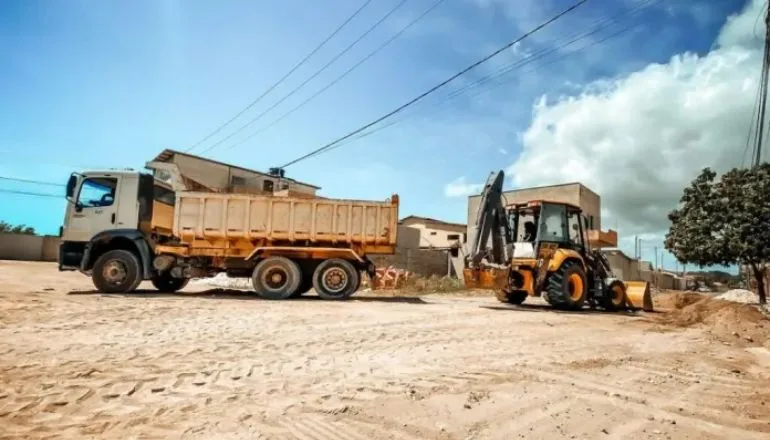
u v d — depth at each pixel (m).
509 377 4.50
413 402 3.62
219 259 12.21
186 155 31.64
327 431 2.99
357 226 12.30
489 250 12.18
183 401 3.51
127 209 11.33
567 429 3.15
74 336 5.81
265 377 4.25
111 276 11.16
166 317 7.70
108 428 2.95
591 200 32.88
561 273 11.70
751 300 18.47
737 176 16.83
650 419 3.44
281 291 11.80
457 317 9.15
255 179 35.50
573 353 5.88
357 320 8.17
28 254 34.47
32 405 3.34
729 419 3.51
